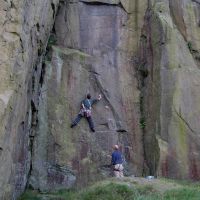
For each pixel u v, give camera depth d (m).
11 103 11.20
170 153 17.09
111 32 19.48
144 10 20.31
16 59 11.67
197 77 18.44
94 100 18.06
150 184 13.89
